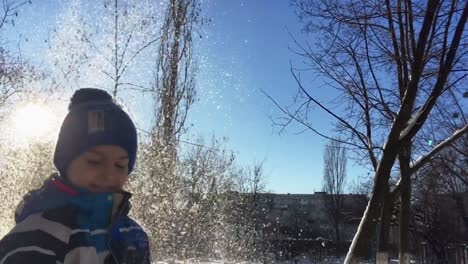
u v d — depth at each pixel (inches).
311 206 2064.5
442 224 1168.2
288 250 1379.2
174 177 360.2
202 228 431.2
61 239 58.2
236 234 577.0
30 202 60.1
